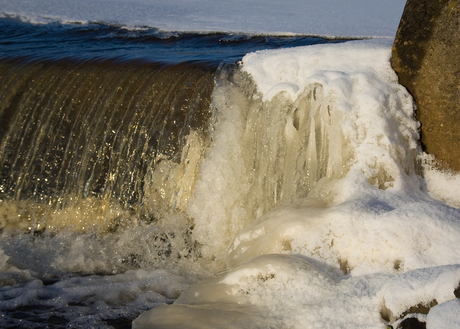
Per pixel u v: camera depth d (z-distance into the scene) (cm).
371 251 287
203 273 377
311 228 312
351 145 357
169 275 368
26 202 434
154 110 430
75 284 352
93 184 431
